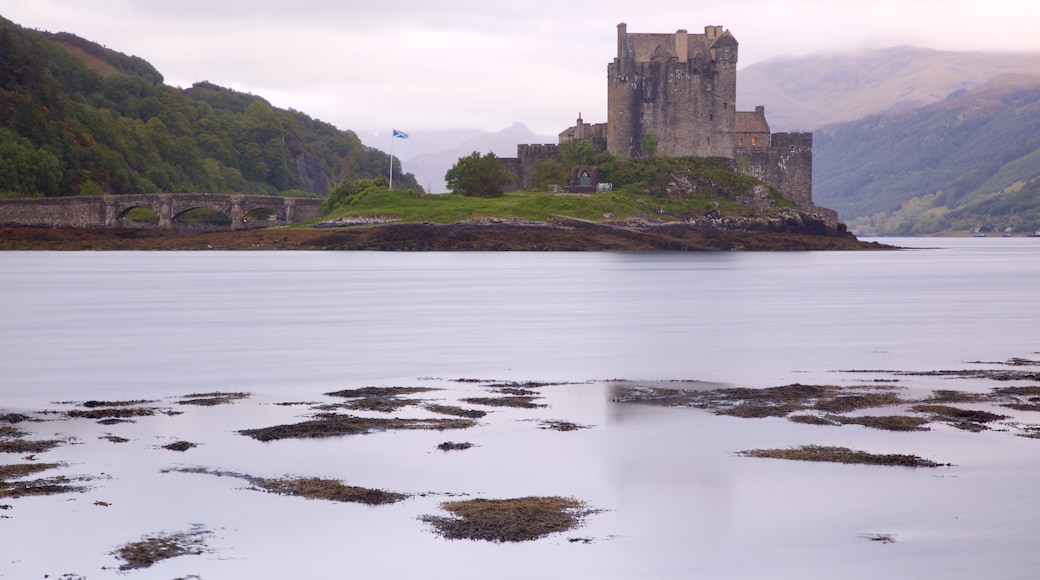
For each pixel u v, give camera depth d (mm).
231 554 19062
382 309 71188
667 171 180750
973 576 18438
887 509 21609
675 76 182000
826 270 138250
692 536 20156
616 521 20875
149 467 24156
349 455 25406
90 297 83688
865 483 23266
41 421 29453
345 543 19594
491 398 33188
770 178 190625
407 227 174125
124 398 33656
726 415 30391
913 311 70625
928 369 40500
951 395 33594
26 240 189500
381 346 48469
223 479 23250
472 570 18484
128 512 21031
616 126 184625
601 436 27594
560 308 71938
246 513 21062
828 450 25969
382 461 24875
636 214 174500
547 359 43500
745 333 54750
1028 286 104375
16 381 37500
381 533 20078
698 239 174250
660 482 23359
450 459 25125
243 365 41688
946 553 19406
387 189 191000
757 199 184125
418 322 61156
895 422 29062
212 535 19906
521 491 22688
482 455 25500
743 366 41312
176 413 30703
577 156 189375
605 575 18375
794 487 23016
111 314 67562
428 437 27266
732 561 19031
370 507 21500
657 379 37656
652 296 84312
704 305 75000
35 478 23141
